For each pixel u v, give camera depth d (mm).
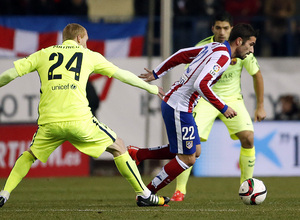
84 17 43562
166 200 23438
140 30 43812
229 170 43062
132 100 42969
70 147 43219
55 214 20750
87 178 41781
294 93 43250
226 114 21953
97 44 43500
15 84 42531
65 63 21656
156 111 43156
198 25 46719
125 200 27562
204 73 21781
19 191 33062
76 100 21422
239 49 22891
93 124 21625
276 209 22359
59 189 34219
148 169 44562
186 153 23109
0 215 20562
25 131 42562
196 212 21219
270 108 43156
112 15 47000
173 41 46500
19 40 42938
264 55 47656
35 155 21875
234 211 21578
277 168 43062
